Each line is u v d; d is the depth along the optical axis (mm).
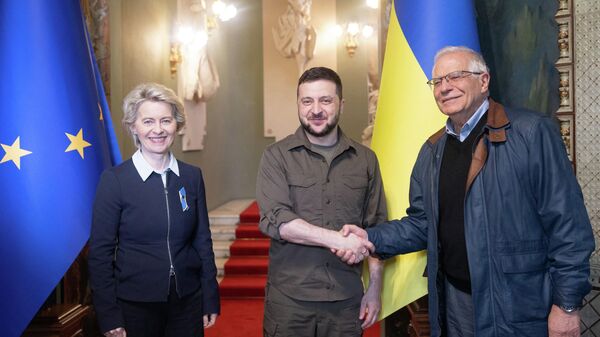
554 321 1767
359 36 10062
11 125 2318
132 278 2098
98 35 4543
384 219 2355
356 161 2299
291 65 10375
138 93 2113
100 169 2547
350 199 2248
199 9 8078
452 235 1982
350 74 10148
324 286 2186
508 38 2756
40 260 2279
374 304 2297
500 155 1855
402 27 2529
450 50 1946
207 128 8875
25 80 2367
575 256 1732
